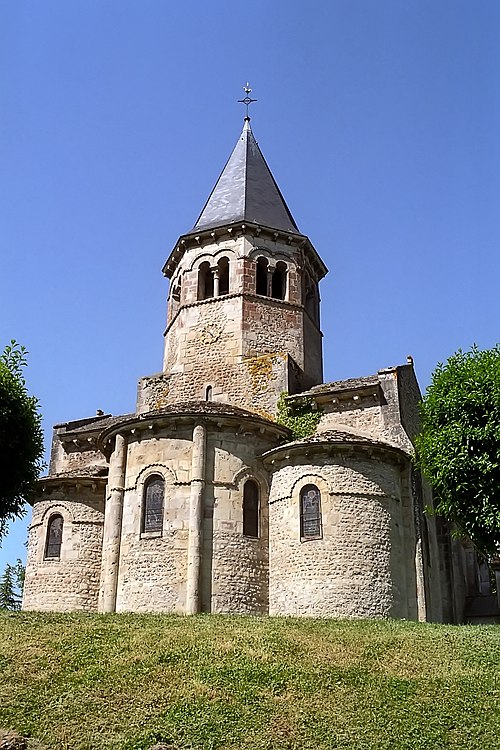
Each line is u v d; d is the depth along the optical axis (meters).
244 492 26.52
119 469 27.38
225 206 37.81
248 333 33.41
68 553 30.47
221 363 33.09
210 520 25.67
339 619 22.56
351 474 25.92
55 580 30.20
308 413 30.25
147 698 16.06
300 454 26.38
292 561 25.39
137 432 27.41
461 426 24.34
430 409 25.77
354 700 16.06
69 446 35.59
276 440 28.11
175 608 24.66
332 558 24.81
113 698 16.09
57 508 31.25
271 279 35.03
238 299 33.94
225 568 25.28
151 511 26.28
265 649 18.58
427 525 29.41
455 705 15.91
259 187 38.66
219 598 24.86
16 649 18.44
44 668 17.47
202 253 35.53
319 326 37.41
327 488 25.70
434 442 24.77
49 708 15.69
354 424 29.31
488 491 23.58
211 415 26.62
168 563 25.23
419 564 26.05
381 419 28.84
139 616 22.33
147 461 26.83
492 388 24.16
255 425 27.28
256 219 36.66
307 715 15.42
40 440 26.19
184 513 25.73
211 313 34.22
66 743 14.42
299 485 26.09
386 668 17.62
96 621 21.39
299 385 32.94
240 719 15.27
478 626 21.81
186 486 26.06
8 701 15.87
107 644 19.03
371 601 24.52
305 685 16.66
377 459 26.53
